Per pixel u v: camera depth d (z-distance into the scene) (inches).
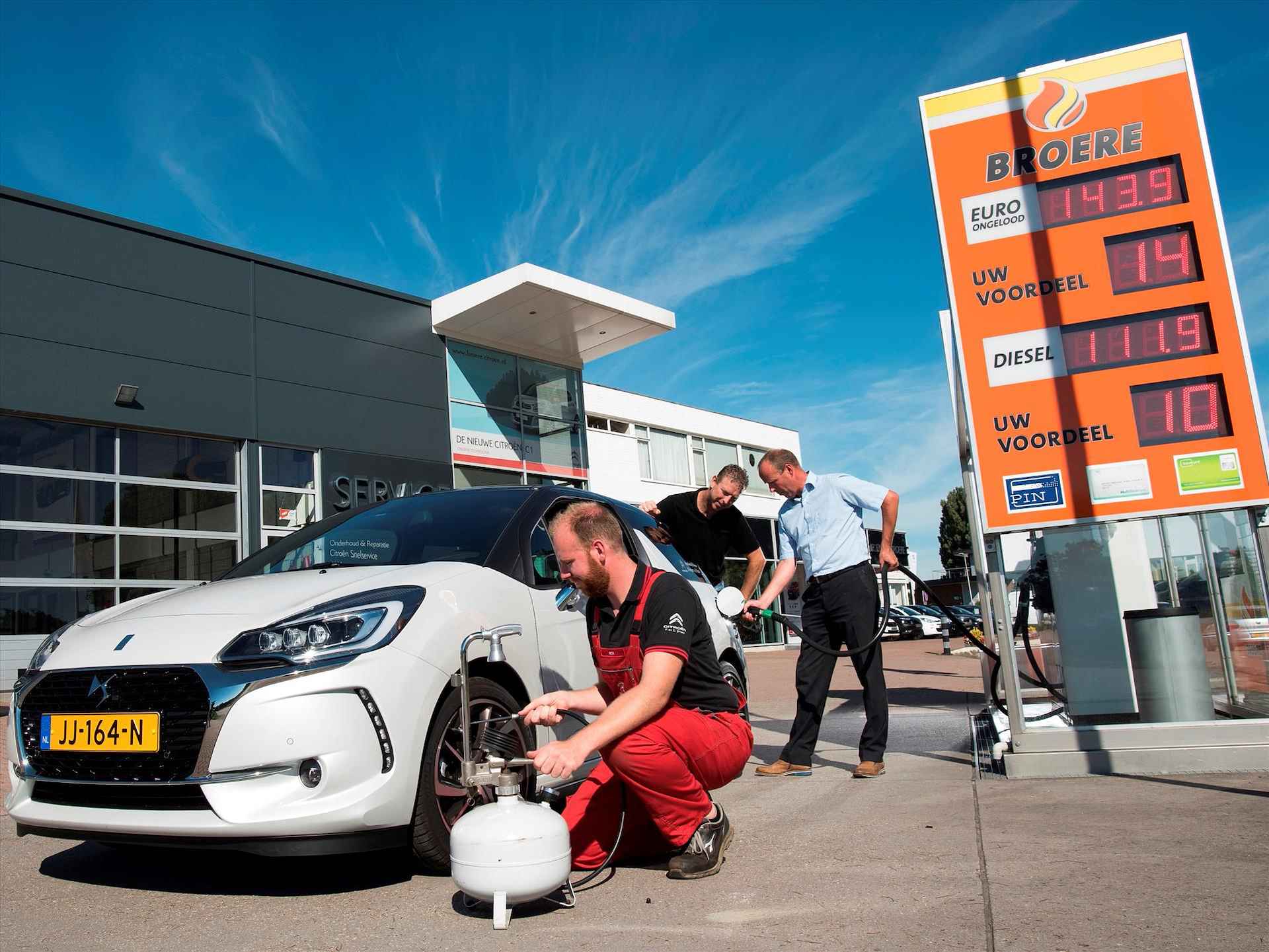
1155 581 192.5
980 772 180.2
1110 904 94.7
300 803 104.6
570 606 149.1
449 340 729.6
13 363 484.4
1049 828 129.3
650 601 111.1
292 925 101.2
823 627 194.4
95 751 112.1
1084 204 184.4
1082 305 182.5
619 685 114.8
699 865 113.7
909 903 98.8
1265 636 177.2
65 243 513.0
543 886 96.2
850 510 194.2
